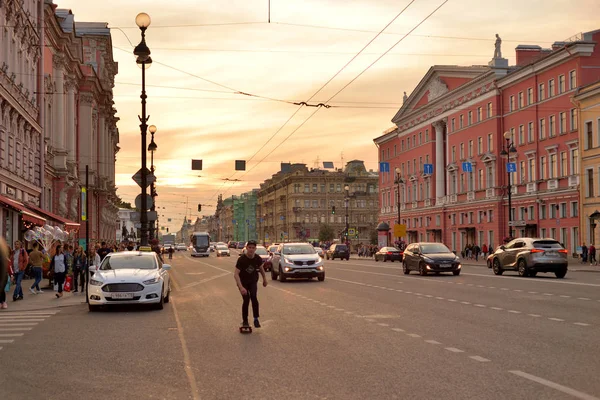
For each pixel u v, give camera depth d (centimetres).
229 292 2492
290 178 14425
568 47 5625
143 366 980
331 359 1009
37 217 3447
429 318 1533
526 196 6359
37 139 4269
